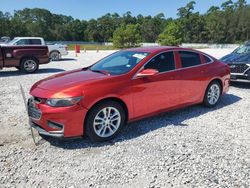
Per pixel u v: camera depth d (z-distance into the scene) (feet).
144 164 12.74
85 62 59.82
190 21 312.71
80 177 11.75
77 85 14.39
